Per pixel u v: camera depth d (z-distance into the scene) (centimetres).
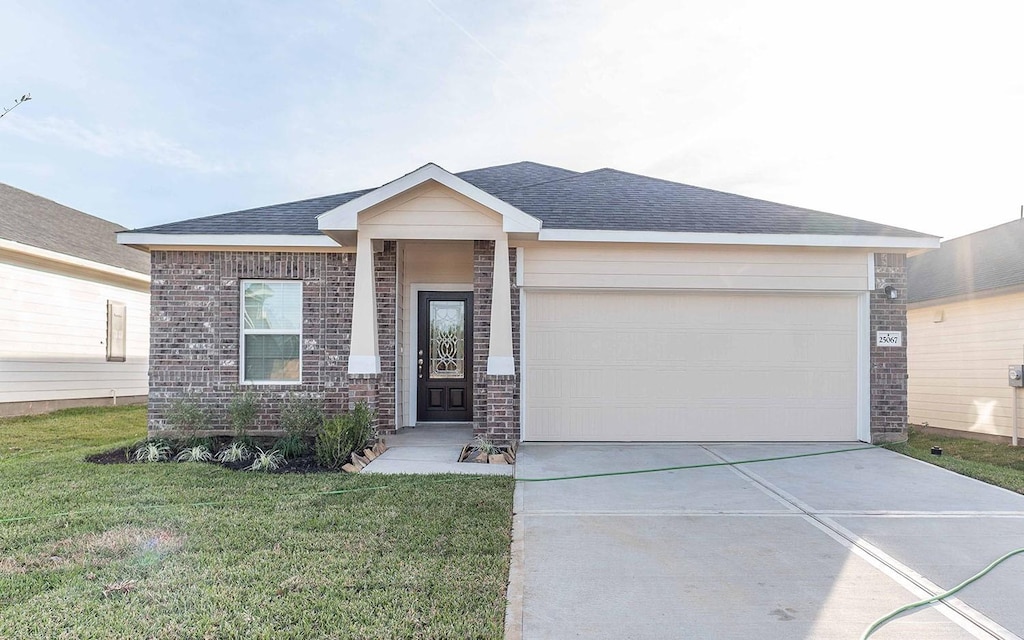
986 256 1233
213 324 952
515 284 923
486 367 902
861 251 949
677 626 356
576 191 1156
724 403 942
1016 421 1030
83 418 1267
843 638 344
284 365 971
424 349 1066
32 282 1300
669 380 940
